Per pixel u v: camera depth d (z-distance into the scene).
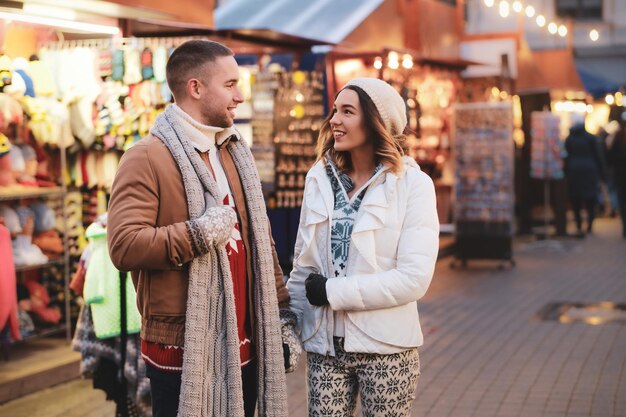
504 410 6.73
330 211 3.98
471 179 14.35
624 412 6.66
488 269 14.43
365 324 3.86
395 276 3.83
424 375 7.79
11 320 7.32
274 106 11.48
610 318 10.30
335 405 3.99
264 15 10.94
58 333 8.67
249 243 3.88
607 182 22.81
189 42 3.77
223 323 3.66
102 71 8.37
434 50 15.72
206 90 3.74
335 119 3.97
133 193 3.59
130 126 8.41
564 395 7.13
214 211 3.57
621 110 23.98
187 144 3.68
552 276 13.64
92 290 5.70
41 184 8.26
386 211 3.90
